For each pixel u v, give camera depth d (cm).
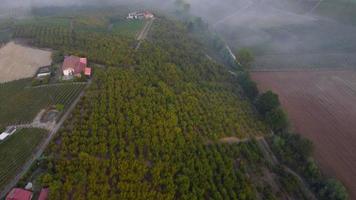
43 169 9250
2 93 12788
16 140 10319
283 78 17150
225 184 9394
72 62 13988
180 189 8769
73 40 16650
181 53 16625
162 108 11369
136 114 11006
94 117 10750
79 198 8069
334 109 14600
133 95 11862
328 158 11919
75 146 9631
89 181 8550
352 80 16950
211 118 12056
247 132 12206
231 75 16625
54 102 12050
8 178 9006
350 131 13275
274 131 12738
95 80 12988
